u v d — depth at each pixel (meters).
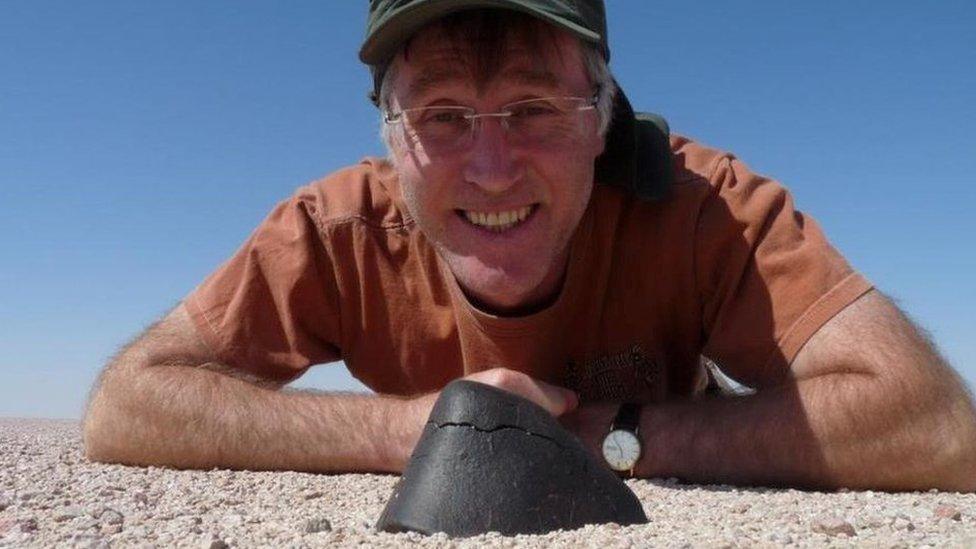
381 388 0.91
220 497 0.67
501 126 0.74
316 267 0.87
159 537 0.53
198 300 0.87
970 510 0.60
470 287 0.79
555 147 0.74
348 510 0.62
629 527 0.51
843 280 0.74
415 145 0.76
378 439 0.76
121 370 0.84
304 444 0.77
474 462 0.52
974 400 0.73
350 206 0.88
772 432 0.71
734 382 0.80
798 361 0.73
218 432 0.79
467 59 0.72
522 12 0.72
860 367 0.71
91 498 0.66
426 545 0.48
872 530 0.51
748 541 0.47
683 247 0.79
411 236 0.86
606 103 0.76
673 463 0.72
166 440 0.80
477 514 0.51
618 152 0.78
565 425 0.74
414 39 0.74
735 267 0.77
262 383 0.84
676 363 0.86
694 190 0.79
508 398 0.54
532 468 0.52
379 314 0.88
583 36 0.72
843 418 0.69
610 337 0.83
